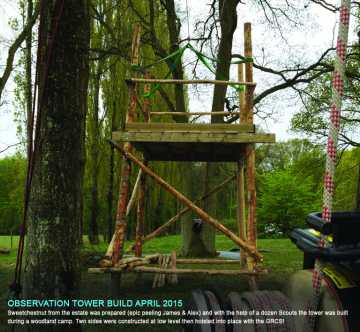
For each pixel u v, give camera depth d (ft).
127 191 25.14
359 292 12.47
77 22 15.70
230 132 23.00
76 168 15.75
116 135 23.43
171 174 119.75
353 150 92.94
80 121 15.94
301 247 13.92
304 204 121.19
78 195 15.85
